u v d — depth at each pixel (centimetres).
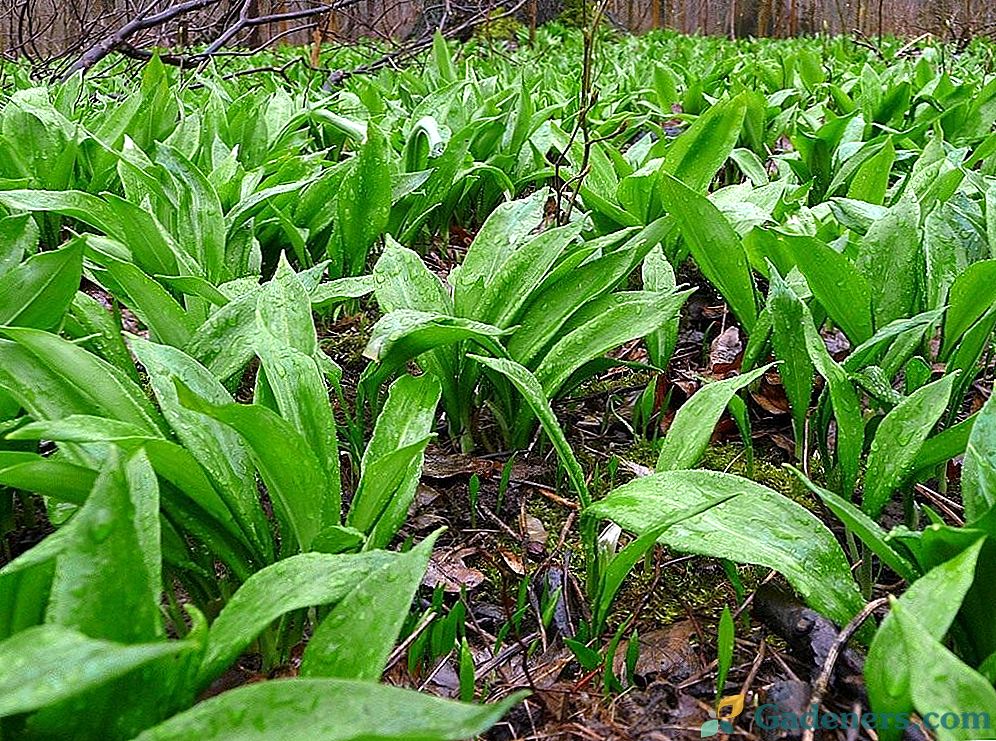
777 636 51
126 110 119
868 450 70
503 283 67
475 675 49
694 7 846
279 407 49
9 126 106
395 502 49
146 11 214
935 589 35
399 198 100
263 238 99
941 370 79
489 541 63
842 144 130
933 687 29
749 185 94
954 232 77
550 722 45
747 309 73
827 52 384
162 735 26
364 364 89
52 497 48
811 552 44
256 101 158
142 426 48
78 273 54
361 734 24
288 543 50
